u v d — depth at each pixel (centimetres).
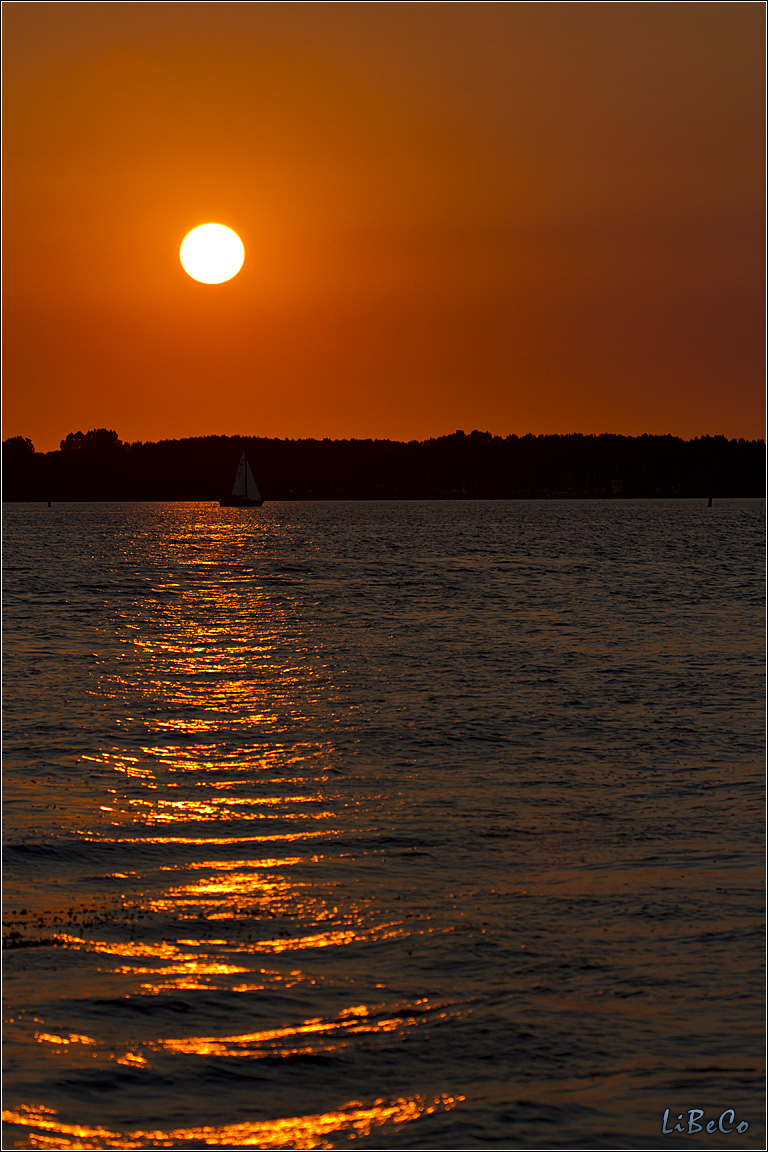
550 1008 4356
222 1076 3859
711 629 17425
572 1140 3522
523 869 5997
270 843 6469
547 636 16575
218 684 12250
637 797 7462
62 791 7600
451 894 5609
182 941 4997
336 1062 3959
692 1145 3488
